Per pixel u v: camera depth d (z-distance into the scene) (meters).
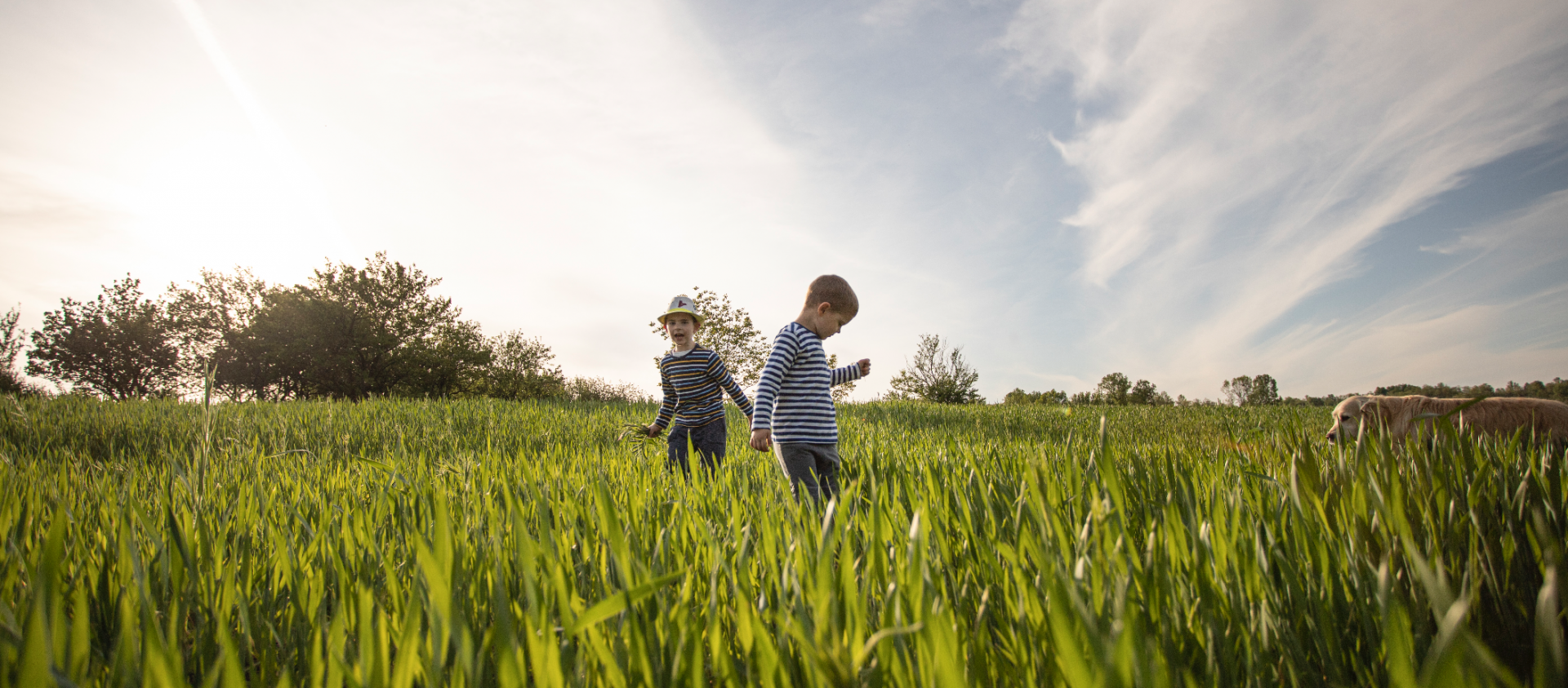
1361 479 1.51
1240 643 1.08
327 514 2.28
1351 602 1.23
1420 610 1.07
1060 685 0.91
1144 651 0.74
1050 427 11.48
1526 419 4.12
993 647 1.07
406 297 45.62
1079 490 1.56
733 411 13.12
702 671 0.89
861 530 1.69
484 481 3.09
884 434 7.96
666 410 5.35
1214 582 1.17
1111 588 1.02
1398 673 0.69
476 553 1.66
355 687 0.85
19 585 1.39
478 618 1.29
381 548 1.88
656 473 3.90
